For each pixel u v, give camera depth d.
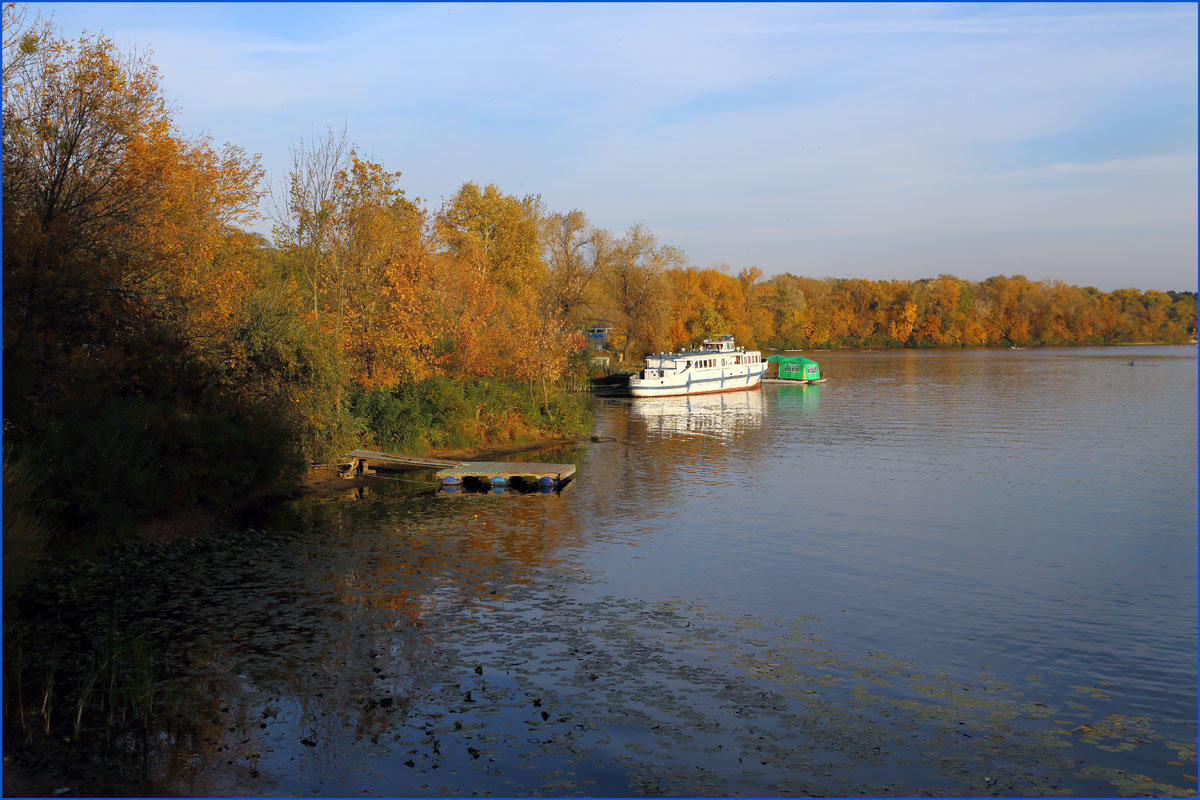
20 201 24.58
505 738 12.52
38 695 13.48
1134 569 23.59
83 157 25.75
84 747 11.88
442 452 44.81
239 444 29.67
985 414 67.62
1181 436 53.53
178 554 22.86
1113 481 38.06
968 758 12.38
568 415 54.34
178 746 12.00
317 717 13.05
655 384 84.12
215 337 31.08
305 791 10.88
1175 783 11.74
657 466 42.28
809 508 31.83
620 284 99.31
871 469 41.50
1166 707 14.41
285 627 17.16
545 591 20.47
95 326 25.25
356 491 34.12
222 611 18.08
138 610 17.97
